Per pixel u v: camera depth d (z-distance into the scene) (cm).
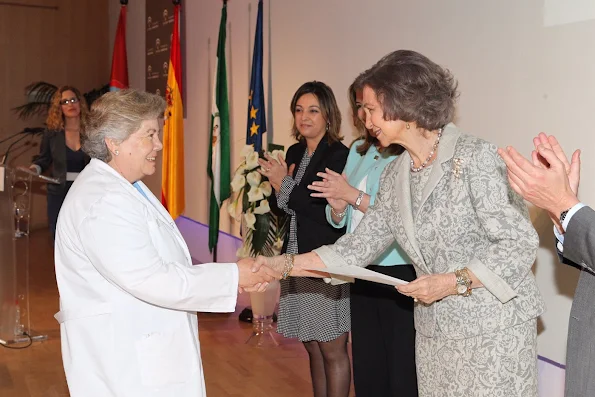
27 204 532
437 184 227
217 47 676
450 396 232
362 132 339
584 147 315
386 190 251
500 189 218
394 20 437
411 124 228
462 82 385
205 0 733
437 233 228
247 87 641
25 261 539
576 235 165
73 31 1086
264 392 412
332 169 353
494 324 223
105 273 207
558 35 325
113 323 211
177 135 701
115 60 805
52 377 443
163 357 214
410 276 305
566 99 323
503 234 217
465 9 380
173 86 700
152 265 208
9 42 1036
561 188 167
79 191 216
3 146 1035
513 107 352
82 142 228
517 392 225
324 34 514
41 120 1056
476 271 217
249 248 479
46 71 1069
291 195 355
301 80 547
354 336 322
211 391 413
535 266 342
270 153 449
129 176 225
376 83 225
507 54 354
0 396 411
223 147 636
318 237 350
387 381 318
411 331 302
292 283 357
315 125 366
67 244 215
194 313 231
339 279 265
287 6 564
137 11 959
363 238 257
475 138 227
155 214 224
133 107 221
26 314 540
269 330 518
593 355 170
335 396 343
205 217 768
